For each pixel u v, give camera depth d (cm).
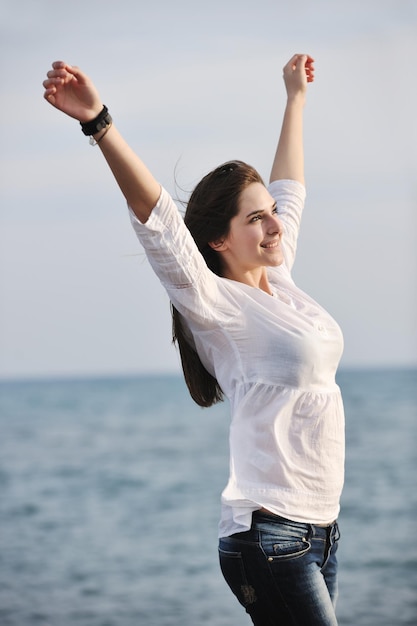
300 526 373
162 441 4125
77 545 2262
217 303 375
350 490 2772
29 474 3497
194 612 1580
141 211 360
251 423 374
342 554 2009
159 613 1580
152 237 360
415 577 1788
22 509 2839
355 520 2381
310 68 500
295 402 372
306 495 373
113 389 7306
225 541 380
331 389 382
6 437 4522
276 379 372
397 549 2047
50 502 2953
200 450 3819
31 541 2348
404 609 1544
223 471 3334
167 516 2622
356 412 4722
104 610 1611
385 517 2395
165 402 5959
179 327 405
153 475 3303
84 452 3922
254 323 376
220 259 402
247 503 369
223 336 379
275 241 393
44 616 1570
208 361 397
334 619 373
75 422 5106
